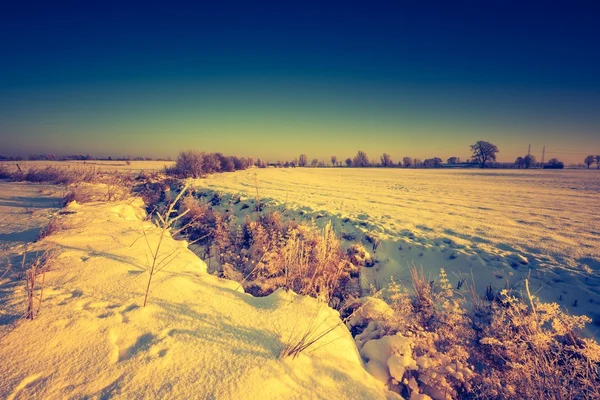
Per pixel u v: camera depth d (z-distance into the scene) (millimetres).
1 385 1803
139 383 1903
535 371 2861
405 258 7152
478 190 21781
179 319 2703
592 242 7605
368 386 2250
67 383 1861
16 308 2635
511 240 7855
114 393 1811
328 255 5621
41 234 5109
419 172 55281
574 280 5477
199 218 9469
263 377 2051
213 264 6777
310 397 1997
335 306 4855
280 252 5832
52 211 7711
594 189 22516
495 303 4570
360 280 6203
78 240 4938
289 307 3219
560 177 38562
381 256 7312
